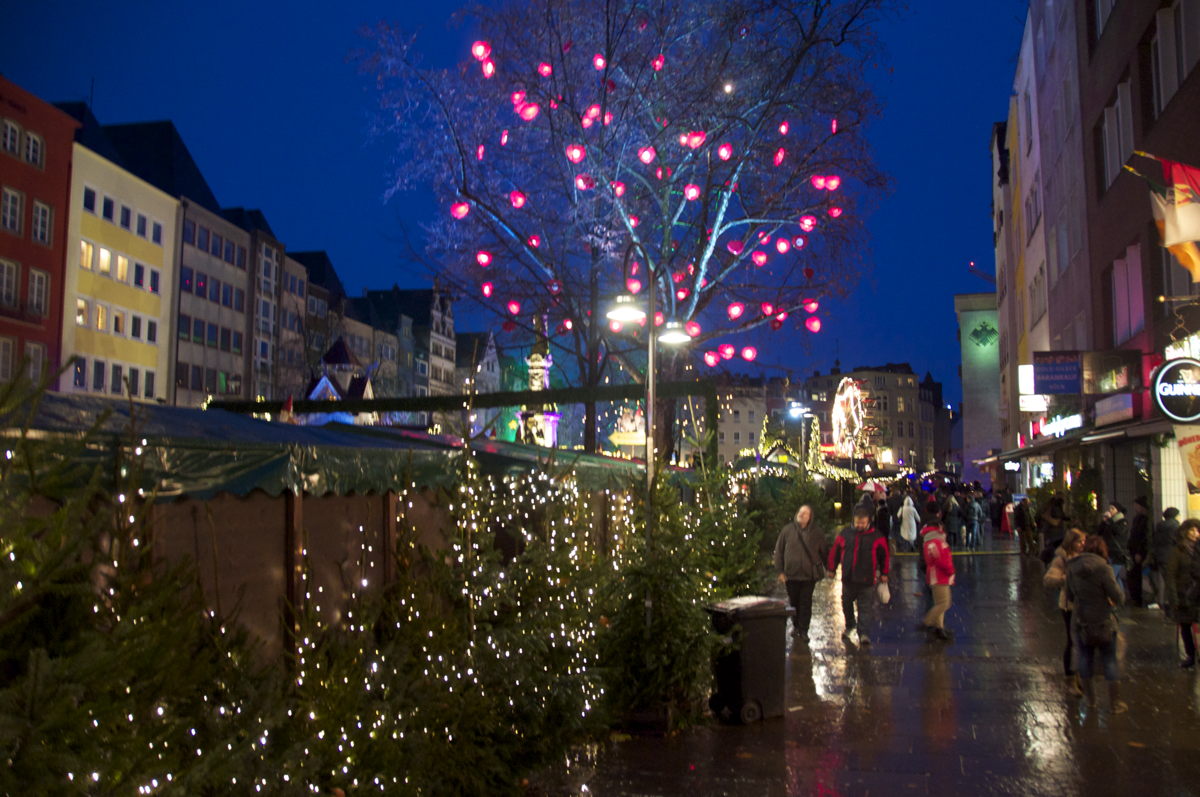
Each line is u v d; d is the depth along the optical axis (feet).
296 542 19.92
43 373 10.92
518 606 24.52
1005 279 173.88
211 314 199.11
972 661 37.58
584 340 69.51
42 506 13.60
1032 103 121.90
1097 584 31.09
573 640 25.67
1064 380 62.03
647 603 27.55
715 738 26.43
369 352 277.85
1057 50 95.45
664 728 26.81
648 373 32.04
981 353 268.82
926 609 53.62
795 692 32.27
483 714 20.95
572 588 26.09
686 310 63.36
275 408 51.93
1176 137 53.01
